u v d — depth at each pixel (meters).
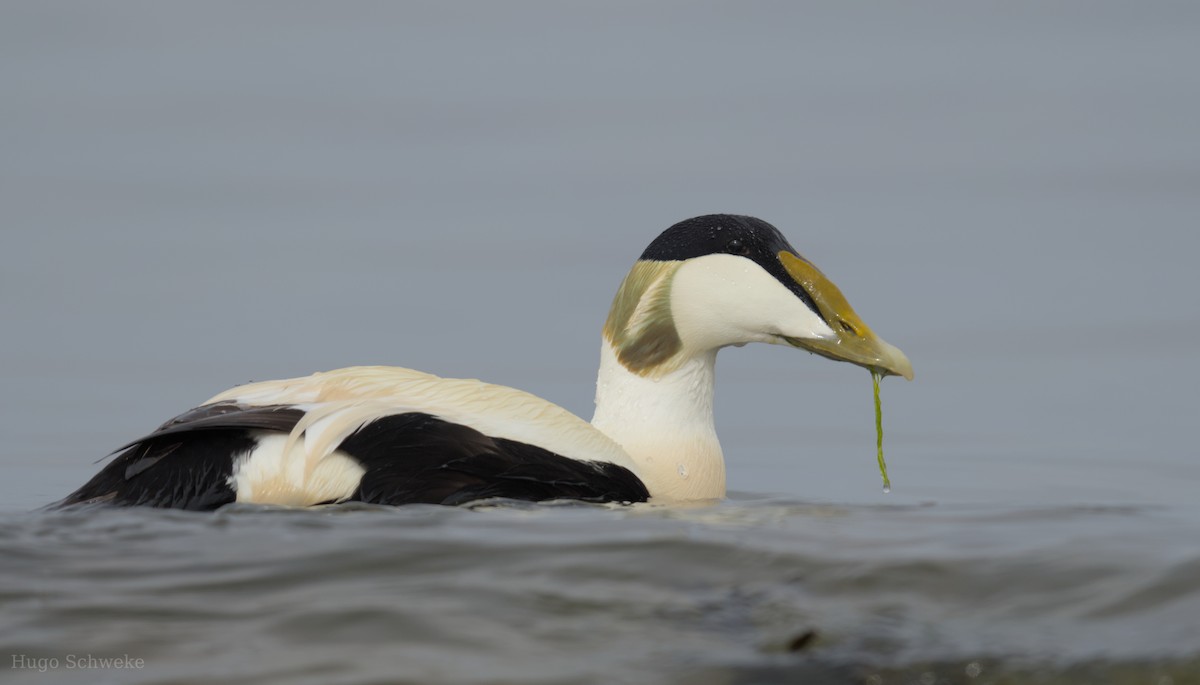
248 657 8.25
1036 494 16.91
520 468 11.95
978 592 9.20
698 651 8.43
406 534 10.02
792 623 8.74
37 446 20.03
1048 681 8.16
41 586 9.11
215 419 11.42
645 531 10.31
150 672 8.08
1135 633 8.62
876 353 13.73
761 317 13.82
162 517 10.53
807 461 19.45
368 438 11.59
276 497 11.33
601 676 8.13
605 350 14.34
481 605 8.88
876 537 10.30
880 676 8.20
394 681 8.00
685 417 14.05
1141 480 17.84
